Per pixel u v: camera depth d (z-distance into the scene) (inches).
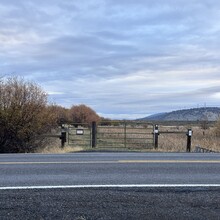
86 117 1941.4
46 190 260.5
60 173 335.0
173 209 217.2
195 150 806.5
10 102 754.2
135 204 226.2
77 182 291.0
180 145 923.4
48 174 329.4
